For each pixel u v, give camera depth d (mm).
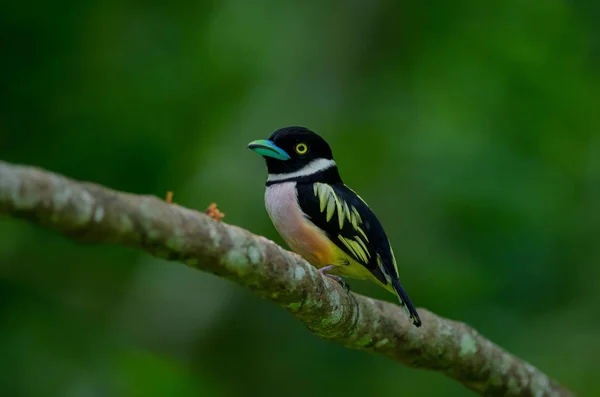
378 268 8070
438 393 12273
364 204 8367
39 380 8695
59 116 10398
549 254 13125
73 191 4578
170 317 14414
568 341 12898
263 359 13234
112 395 9141
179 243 5191
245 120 14328
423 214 13656
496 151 14031
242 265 5633
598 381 12664
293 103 15133
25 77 10219
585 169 14422
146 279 14164
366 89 15391
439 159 14102
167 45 11906
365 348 7461
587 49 14930
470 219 13312
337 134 14836
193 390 10766
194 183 12891
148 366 10492
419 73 15406
